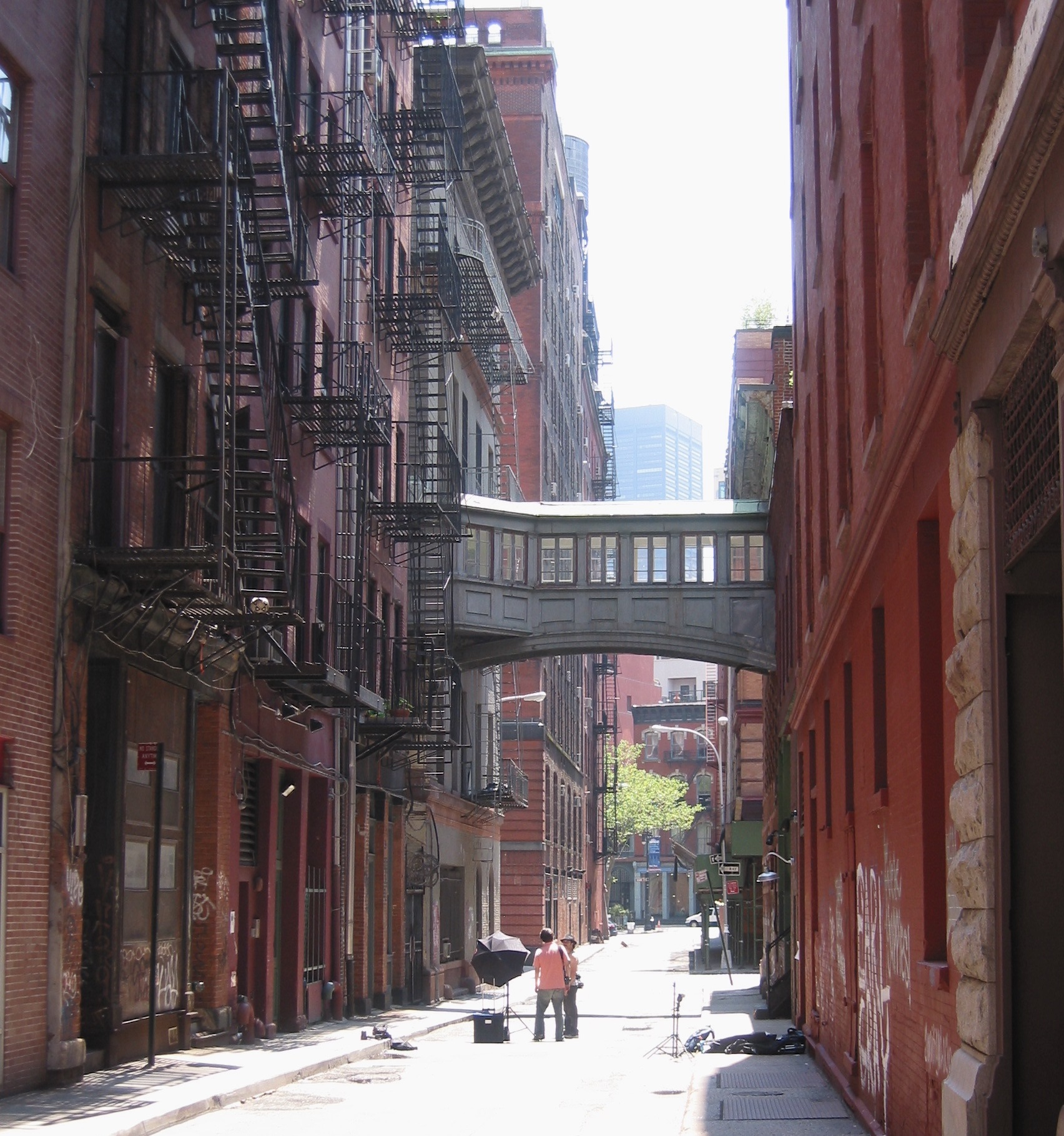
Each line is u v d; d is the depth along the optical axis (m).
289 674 22.34
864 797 15.04
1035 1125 8.10
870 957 14.08
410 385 37.44
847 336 17.25
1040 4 6.62
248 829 23.17
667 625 38.16
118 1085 15.43
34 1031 14.68
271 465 20.42
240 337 21.83
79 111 16.08
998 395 8.58
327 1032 24.97
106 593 16.11
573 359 94.69
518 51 74.69
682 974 54.34
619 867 141.38
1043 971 8.21
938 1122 9.83
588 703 92.38
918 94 11.27
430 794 36.94
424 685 35.38
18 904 14.34
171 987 19.34
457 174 39.22
